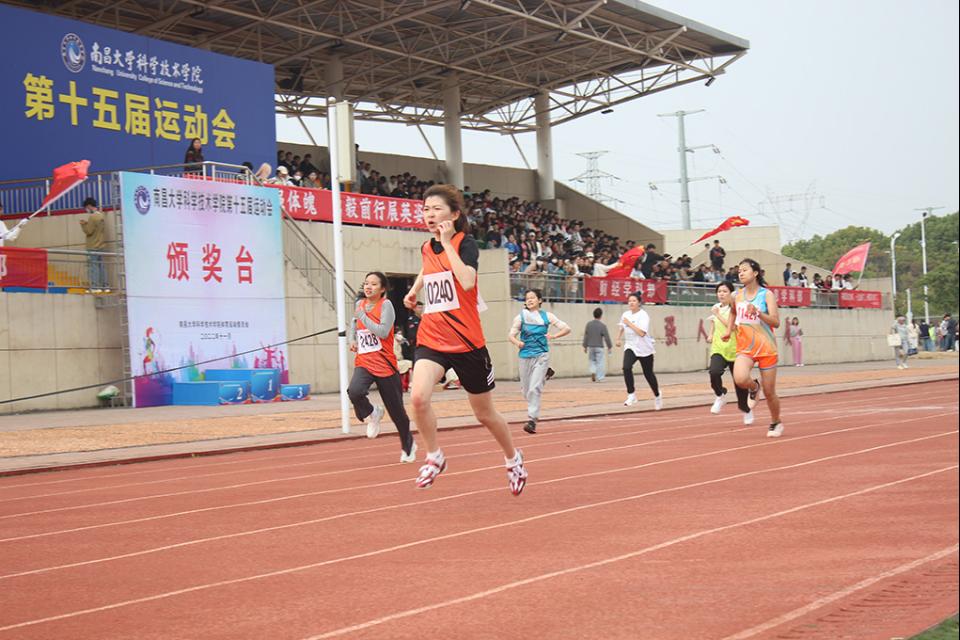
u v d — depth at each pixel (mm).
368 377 10836
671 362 37156
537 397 13750
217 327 23203
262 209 24391
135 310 21578
